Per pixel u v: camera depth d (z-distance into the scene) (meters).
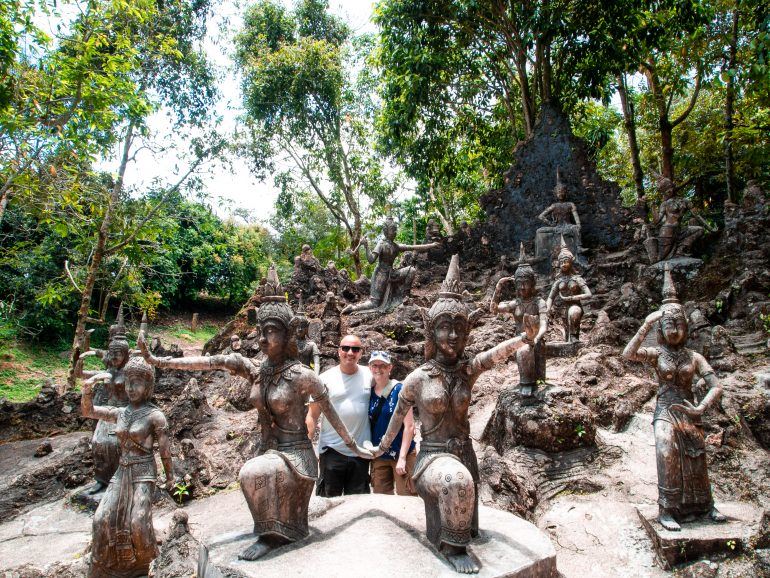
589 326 13.23
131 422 6.26
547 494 7.32
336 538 4.73
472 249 18.81
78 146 12.86
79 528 8.21
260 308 4.95
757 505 6.66
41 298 17.05
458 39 20.38
